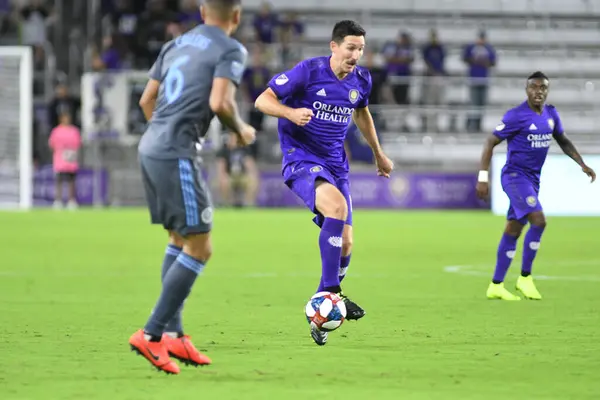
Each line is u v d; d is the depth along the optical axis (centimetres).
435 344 2681
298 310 3453
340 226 2708
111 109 10894
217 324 3086
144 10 11756
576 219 9512
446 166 11612
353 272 4919
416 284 4378
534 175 3966
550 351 2562
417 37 13025
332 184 2802
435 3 13250
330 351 2552
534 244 3853
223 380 2131
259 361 2386
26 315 3284
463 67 12788
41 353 2488
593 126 12381
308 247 6309
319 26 12850
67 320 3159
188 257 2194
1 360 2378
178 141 2184
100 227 7838
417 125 12056
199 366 2292
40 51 11694
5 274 4706
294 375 2195
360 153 11069
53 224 8131
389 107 11475
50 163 11356
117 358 2409
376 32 12988
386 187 10931
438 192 10938
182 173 2177
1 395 1961
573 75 12812
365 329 2981
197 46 2202
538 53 12938
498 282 3862
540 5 13338
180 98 2188
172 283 2173
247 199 10919
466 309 3516
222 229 7775
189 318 3234
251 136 2219
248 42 12044
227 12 2230
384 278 4634
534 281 4541
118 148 11138
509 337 2823
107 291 4038
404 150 11656
